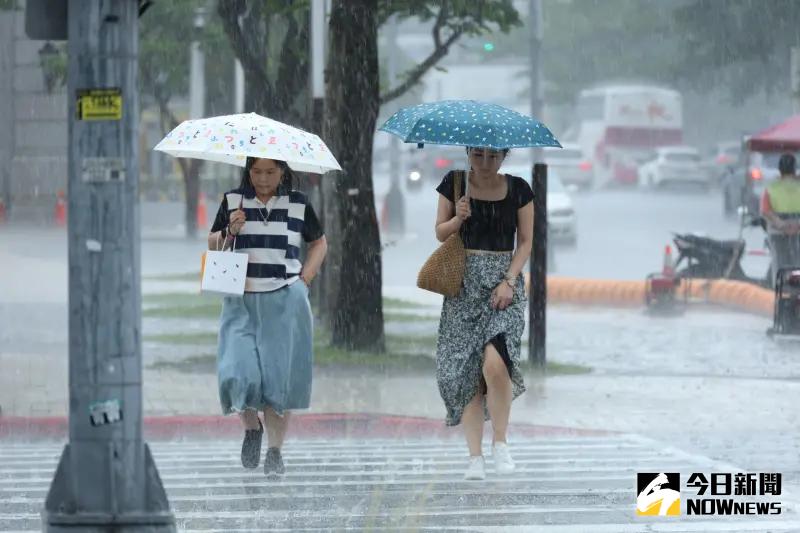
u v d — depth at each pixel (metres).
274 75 63.94
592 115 170.00
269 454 23.50
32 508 21.00
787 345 47.12
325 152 23.20
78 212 14.38
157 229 118.94
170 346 44.59
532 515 20.52
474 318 22.94
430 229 114.12
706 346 46.84
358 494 22.12
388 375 37.84
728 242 58.88
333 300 44.66
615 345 47.22
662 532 19.48
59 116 121.56
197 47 93.69
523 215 22.88
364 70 41.38
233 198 22.86
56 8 14.70
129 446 14.51
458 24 48.16
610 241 97.00
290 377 22.81
